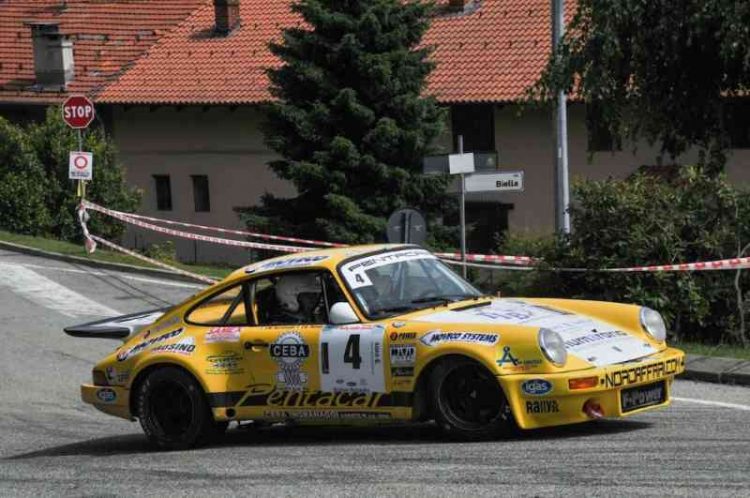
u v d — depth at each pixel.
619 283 39.59
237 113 98.50
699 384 31.78
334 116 71.12
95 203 82.38
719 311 38.91
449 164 43.62
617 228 39.94
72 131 82.25
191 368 25.72
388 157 71.25
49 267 66.12
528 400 22.16
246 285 25.95
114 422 33.19
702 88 47.69
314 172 70.00
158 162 102.38
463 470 20.83
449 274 26.22
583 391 22.03
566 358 22.38
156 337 26.83
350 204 69.12
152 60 102.12
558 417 22.14
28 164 80.44
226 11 103.00
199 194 101.44
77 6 112.69
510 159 86.62
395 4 72.06
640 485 19.00
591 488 19.00
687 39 45.56
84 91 103.12
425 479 20.42
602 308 24.98
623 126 49.59
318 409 24.64
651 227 39.50
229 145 99.19
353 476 21.22
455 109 88.25
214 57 100.50
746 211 39.16
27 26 110.88
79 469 24.67
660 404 23.56
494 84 84.88
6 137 81.06
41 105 102.38
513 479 19.92
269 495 20.38
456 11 93.56
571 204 41.62
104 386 27.31
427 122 72.44
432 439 24.45
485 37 89.62
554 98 48.50
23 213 80.06
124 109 103.00
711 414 26.27
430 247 70.25
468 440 23.11
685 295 38.53
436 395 23.23
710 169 48.81
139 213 103.00
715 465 20.20
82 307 54.72
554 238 42.78
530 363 22.20
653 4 45.62
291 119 70.81
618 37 46.28
